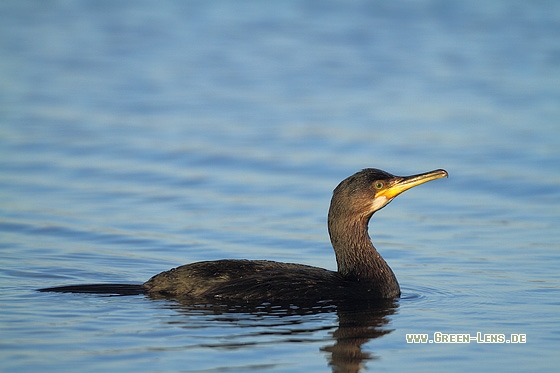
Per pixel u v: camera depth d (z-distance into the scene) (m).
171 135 24.19
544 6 42.09
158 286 11.89
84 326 10.58
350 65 33.19
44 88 29.72
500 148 22.53
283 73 32.28
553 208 17.88
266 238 15.92
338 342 10.30
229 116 26.45
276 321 10.95
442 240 15.83
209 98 28.80
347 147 23.02
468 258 14.62
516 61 32.84
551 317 11.41
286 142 23.55
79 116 26.14
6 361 9.51
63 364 9.45
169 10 43.16
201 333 10.45
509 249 15.11
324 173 20.73
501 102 27.39
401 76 31.39
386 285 12.40
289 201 18.55
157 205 18.12
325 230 16.52
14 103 27.53
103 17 41.81
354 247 12.57
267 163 21.62
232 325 10.73
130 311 11.09
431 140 23.53
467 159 21.62
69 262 14.07
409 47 35.47
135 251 14.97
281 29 39.09
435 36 37.19
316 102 28.17
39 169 20.73
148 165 21.33
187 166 21.31
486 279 13.35
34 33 38.59
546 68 31.70
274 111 27.08
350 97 28.75
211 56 34.91
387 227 16.84
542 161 21.28
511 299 12.26
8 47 35.88
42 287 12.41
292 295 11.71
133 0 45.31
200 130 24.72
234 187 19.61
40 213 17.33
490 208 18.00
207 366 9.48
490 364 9.80
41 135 23.89
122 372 9.27
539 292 12.59
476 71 31.67
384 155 22.19
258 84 30.73
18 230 16.12
